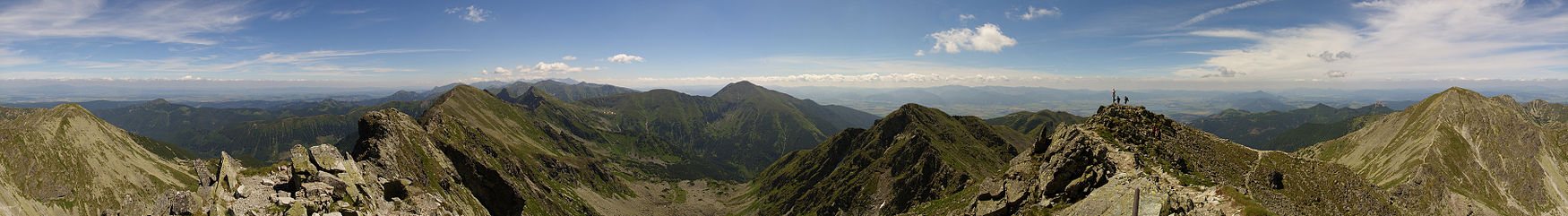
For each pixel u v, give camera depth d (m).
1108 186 56.94
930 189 181.12
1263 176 64.81
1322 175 71.94
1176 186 55.50
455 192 149.88
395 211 58.31
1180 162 64.62
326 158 60.16
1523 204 197.62
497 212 169.50
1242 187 57.03
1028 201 68.44
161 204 48.53
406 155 154.25
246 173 55.97
